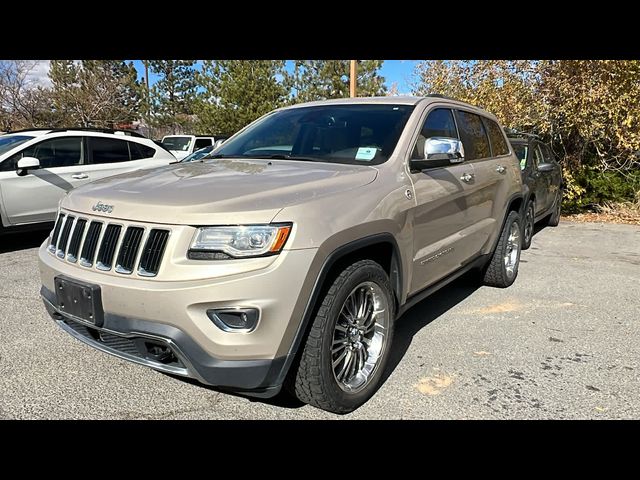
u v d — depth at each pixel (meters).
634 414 2.92
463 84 11.59
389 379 3.31
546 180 8.38
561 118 10.65
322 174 2.97
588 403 3.04
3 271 5.90
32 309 4.56
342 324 2.84
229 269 2.29
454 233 3.99
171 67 41.56
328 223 2.55
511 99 10.64
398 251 3.12
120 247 2.48
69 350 3.69
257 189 2.61
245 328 2.32
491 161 4.84
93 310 2.48
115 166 8.00
